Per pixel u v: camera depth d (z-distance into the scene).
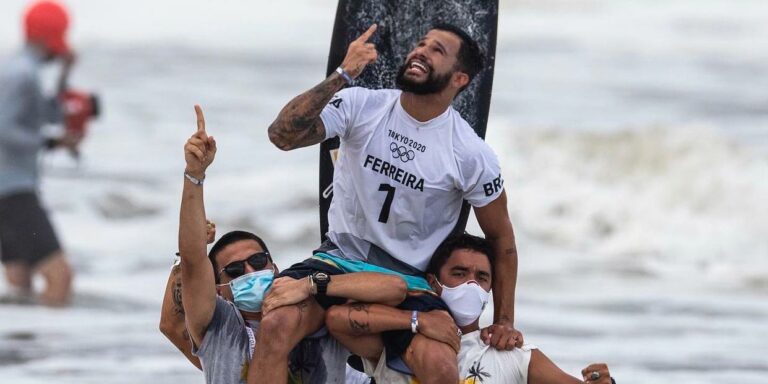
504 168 67.25
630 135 68.06
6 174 44.34
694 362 35.88
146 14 165.75
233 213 61.16
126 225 60.06
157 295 46.16
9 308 42.66
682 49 144.00
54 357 35.16
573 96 107.19
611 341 38.75
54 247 44.47
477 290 19.89
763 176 63.75
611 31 157.38
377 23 23.23
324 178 22.36
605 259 56.88
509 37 151.62
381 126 19.66
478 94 23.36
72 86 106.56
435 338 19.14
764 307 46.00
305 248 55.50
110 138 83.00
